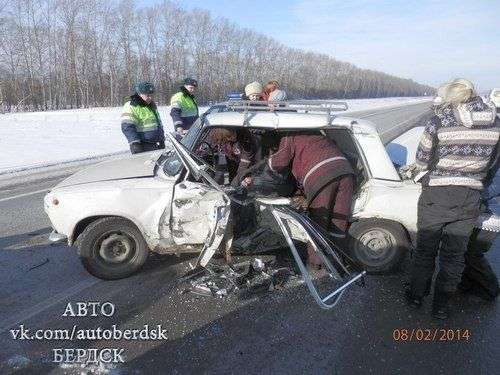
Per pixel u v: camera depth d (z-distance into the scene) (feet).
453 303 11.84
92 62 174.40
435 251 11.03
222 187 12.45
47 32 164.25
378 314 11.21
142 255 12.92
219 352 9.64
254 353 9.61
